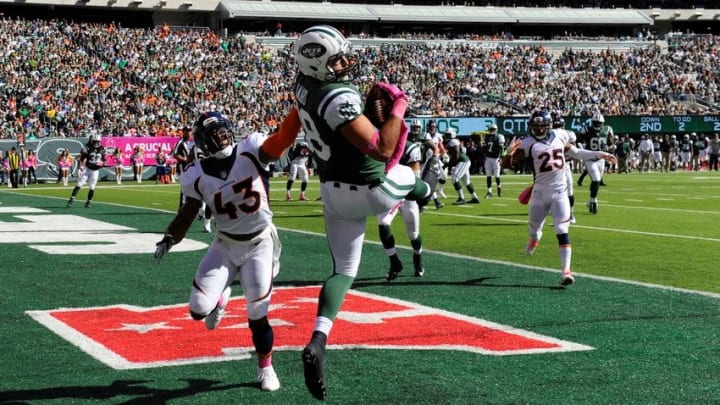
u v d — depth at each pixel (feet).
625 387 14.85
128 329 19.75
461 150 63.16
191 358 17.03
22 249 34.88
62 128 110.22
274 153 14.84
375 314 21.43
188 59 136.26
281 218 51.13
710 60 172.96
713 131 142.31
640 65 167.94
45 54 124.98
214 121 14.62
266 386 14.71
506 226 45.60
